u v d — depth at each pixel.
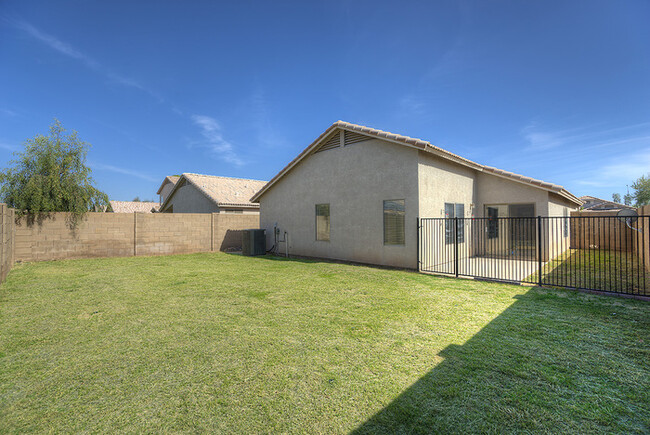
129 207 34.94
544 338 4.09
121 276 8.91
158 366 3.43
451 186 11.23
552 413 2.54
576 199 14.17
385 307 5.59
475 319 4.87
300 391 2.89
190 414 2.57
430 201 10.02
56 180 12.27
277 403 2.71
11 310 5.56
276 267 10.45
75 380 3.15
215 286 7.45
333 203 11.95
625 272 8.80
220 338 4.20
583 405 2.64
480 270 9.71
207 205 21.30
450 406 2.63
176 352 3.77
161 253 14.91
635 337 4.08
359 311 5.36
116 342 4.10
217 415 2.55
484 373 3.19
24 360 3.60
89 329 4.59
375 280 8.03
